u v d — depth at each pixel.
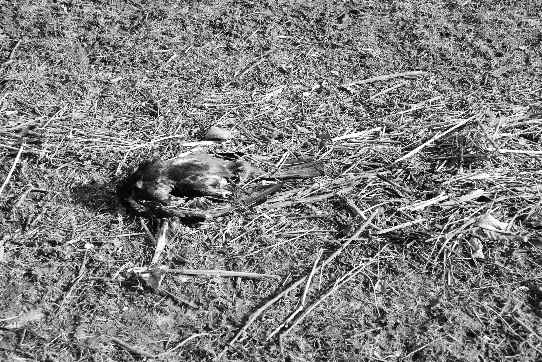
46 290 1.81
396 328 1.78
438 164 2.07
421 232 1.91
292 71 2.35
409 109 2.22
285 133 2.15
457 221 1.93
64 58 2.34
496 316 1.80
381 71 2.36
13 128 2.12
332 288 1.82
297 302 1.81
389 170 2.05
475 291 1.83
